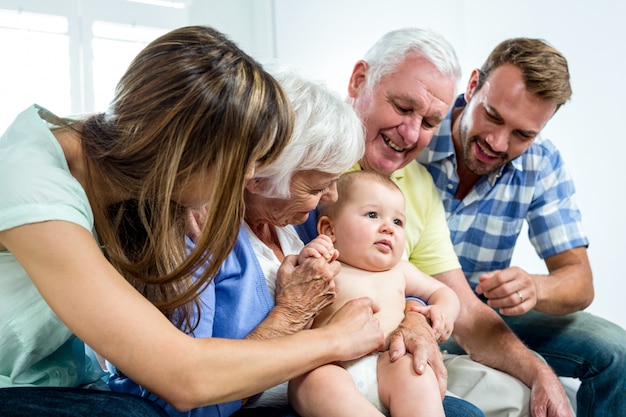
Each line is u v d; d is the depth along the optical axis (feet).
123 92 3.47
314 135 4.36
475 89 7.09
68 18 9.20
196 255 3.52
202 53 3.45
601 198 9.27
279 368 3.69
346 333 4.17
